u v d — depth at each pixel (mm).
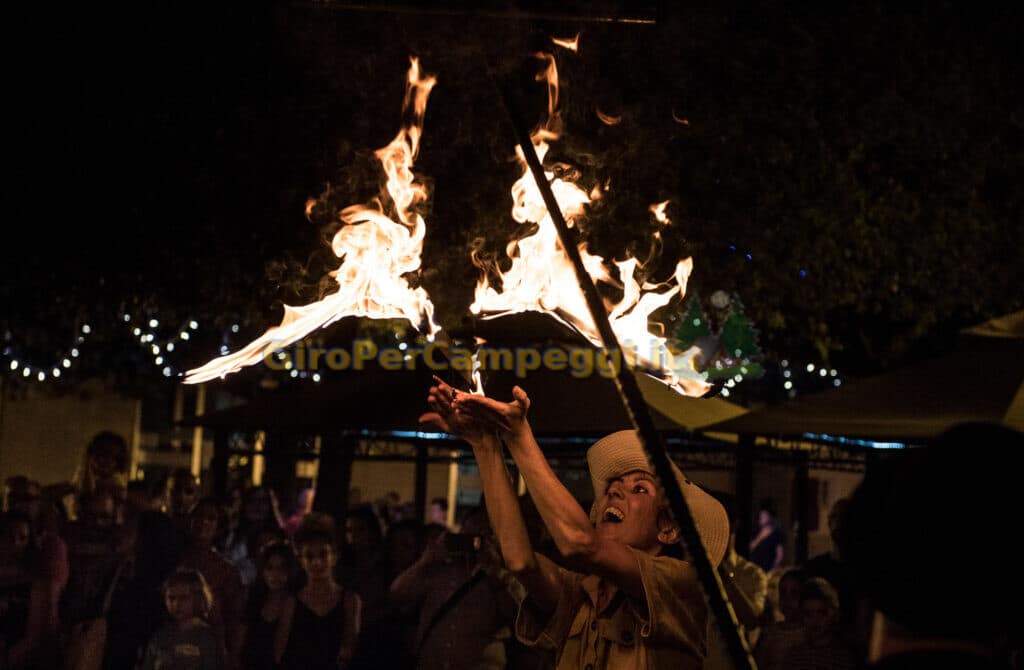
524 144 2562
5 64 11266
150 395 19625
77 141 11312
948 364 7445
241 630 7508
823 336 13109
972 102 12617
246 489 12500
